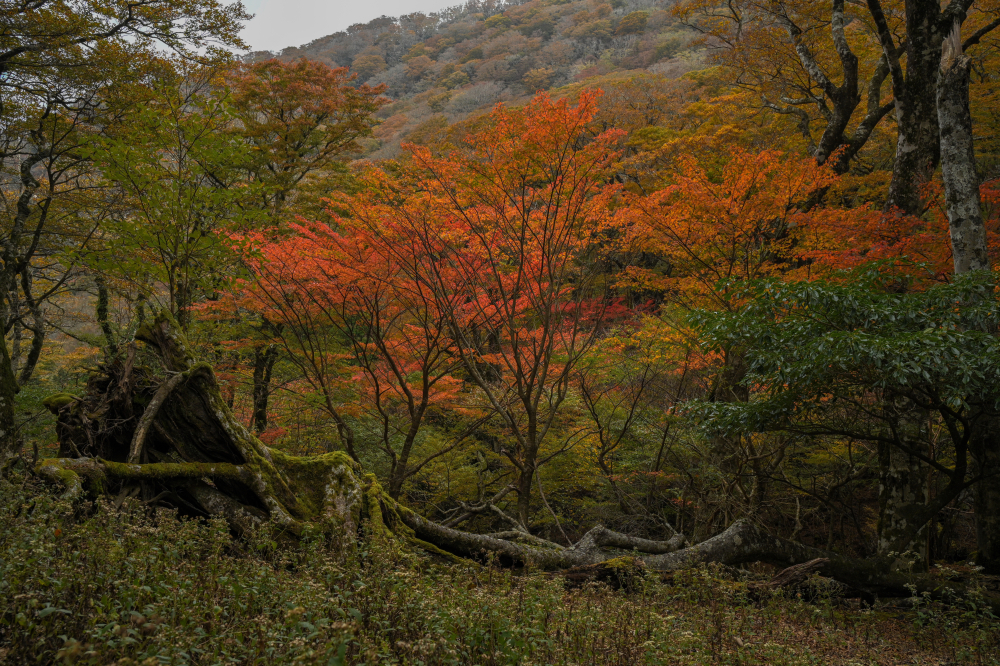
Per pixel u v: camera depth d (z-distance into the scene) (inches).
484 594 157.2
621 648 159.0
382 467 562.3
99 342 663.1
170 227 383.2
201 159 404.8
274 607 137.2
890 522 359.6
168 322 262.7
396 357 432.5
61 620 113.0
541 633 138.3
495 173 352.2
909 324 293.3
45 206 586.9
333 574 151.1
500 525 585.6
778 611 245.4
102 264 403.2
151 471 226.1
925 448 416.8
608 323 561.6
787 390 309.4
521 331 421.4
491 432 559.8
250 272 393.7
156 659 90.5
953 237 366.9
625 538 319.3
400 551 219.0
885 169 761.0
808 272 408.2
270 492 240.5
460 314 413.1
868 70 749.3
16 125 569.3
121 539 152.5
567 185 362.3
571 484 568.7
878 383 289.9
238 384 536.4
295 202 706.2
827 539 570.3
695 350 461.4
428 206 365.4
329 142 731.4
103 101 570.3
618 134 335.9
